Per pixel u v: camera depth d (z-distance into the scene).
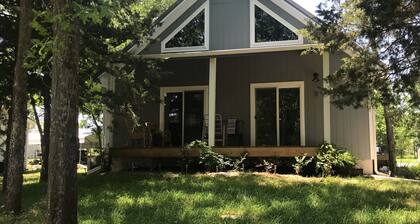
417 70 10.23
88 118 27.11
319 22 11.77
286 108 15.00
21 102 8.10
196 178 11.29
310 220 6.73
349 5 11.00
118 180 11.50
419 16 9.86
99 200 8.60
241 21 14.42
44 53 5.79
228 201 8.15
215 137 14.84
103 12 5.05
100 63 11.18
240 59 15.46
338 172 12.73
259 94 15.34
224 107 15.46
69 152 5.39
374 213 7.23
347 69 11.01
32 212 7.81
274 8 14.17
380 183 11.02
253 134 15.16
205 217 6.89
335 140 14.26
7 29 11.12
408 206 7.95
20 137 8.09
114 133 14.98
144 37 13.20
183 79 15.86
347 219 6.79
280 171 13.34
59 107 5.38
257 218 6.81
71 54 5.40
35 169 28.42
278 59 15.16
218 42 14.49
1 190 11.62
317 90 14.59
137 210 7.57
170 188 9.78
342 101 11.23
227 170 13.18
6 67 11.12
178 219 6.80
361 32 10.55
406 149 45.62
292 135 14.86
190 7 14.82
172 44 14.77
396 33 10.22
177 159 14.00
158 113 15.87
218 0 14.64
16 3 11.07
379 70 10.81
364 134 14.48
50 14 5.24
